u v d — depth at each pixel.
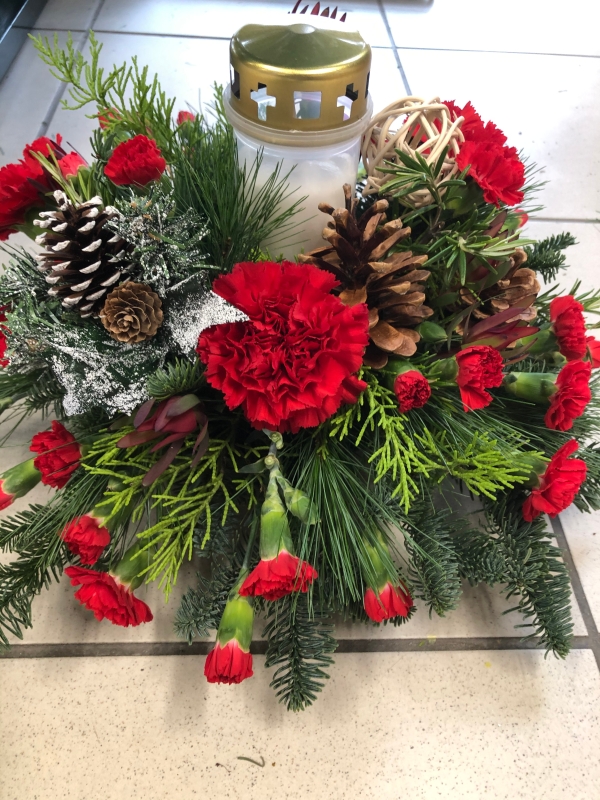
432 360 0.47
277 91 0.42
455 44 1.21
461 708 0.48
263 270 0.39
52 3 1.20
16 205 0.44
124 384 0.41
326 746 0.46
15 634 0.45
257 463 0.42
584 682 0.50
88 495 0.45
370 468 0.45
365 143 0.53
